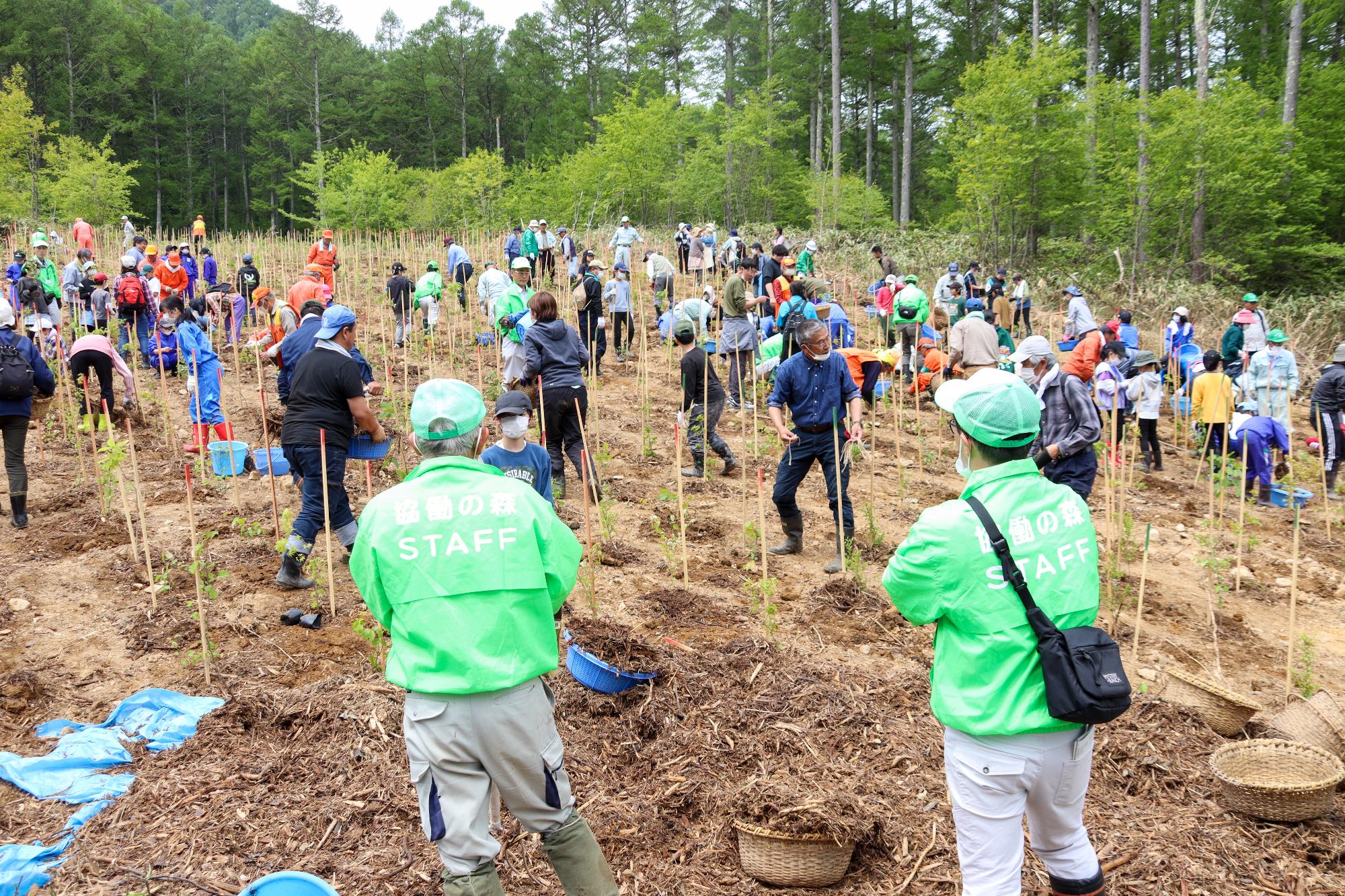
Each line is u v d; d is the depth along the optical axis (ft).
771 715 16.31
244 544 23.77
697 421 31.76
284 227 236.22
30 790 13.74
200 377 31.37
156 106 211.00
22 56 185.68
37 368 24.43
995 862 9.86
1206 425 40.24
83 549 23.11
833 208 128.77
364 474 29.84
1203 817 14.23
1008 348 47.73
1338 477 40.34
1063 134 86.94
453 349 47.32
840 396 23.80
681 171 142.20
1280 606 25.31
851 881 12.74
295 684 17.37
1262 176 80.38
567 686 16.93
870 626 20.83
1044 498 10.12
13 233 88.02
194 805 13.64
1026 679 9.55
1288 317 68.03
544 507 10.65
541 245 65.67
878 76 163.94
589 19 205.67
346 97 221.66
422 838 13.08
